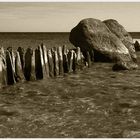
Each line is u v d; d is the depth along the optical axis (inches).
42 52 600.7
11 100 473.4
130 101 473.7
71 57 694.5
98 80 631.8
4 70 532.1
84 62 767.7
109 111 422.0
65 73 678.5
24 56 594.2
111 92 533.0
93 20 866.8
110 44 844.0
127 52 864.9
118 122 376.2
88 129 350.9
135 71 735.1
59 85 575.2
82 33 830.5
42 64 590.6
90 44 821.9
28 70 578.2
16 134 334.3
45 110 424.5
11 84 550.3
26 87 545.6
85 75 677.3
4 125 363.6
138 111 422.6
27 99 480.1
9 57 543.2
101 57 835.4
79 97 499.2
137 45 1234.6
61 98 490.6
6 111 418.0
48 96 501.4
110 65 804.6
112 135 334.0
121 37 943.7
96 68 762.8
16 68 557.6
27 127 356.8
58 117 393.1
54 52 635.5
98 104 456.1
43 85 566.3
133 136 331.6
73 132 341.1
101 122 374.9
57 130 347.3
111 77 664.4
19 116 397.4
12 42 1782.7
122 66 740.0
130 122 375.9
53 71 633.0
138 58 972.6
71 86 573.9
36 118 388.8
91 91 539.5
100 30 858.1
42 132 340.5
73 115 401.7
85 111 420.8
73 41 856.3
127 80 633.6
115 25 970.7
